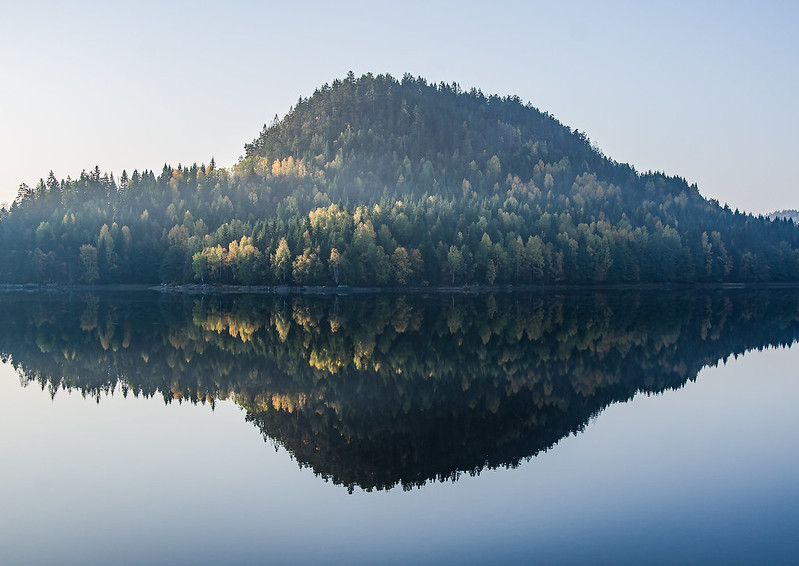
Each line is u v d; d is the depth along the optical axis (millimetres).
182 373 49688
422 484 27594
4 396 42531
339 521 23922
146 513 24625
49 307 105312
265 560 20984
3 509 25000
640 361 54812
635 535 22438
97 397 42344
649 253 172625
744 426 35844
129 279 165875
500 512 24594
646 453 31391
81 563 20828
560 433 34688
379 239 144000
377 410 39312
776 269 192000
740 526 23000
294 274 141125
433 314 94375
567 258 158250
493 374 49406
